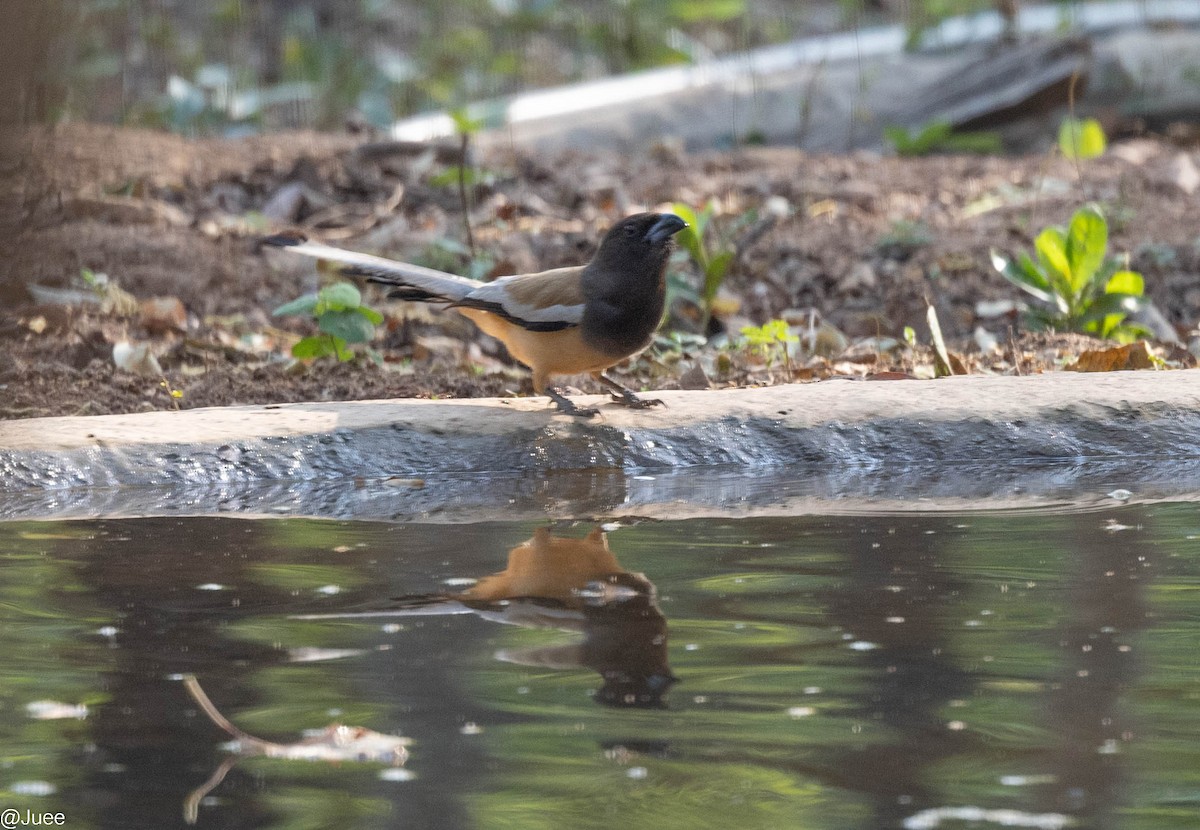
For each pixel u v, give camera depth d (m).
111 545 7.91
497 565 7.46
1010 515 8.60
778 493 9.44
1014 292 16.36
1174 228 18.61
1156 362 12.83
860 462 10.39
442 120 24.91
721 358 13.70
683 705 5.43
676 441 10.38
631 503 9.15
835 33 36.84
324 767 4.89
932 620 6.43
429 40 34.62
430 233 17.91
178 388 12.61
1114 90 26.42
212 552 7.75
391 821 4.48
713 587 7.01
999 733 5.13
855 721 5.26
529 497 9.35
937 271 16.80
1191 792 4.65
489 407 10.65
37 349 13.55
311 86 30.47
